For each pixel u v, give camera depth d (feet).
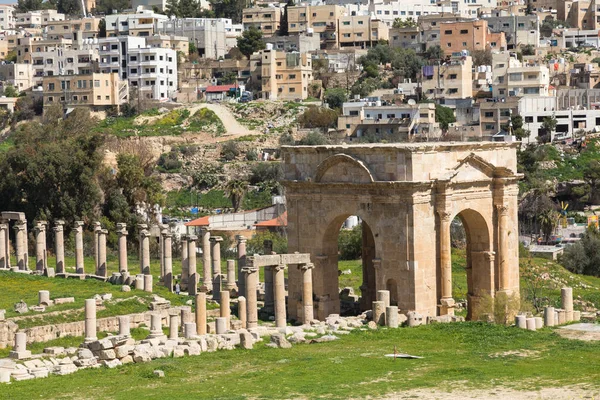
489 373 312.71
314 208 425.28
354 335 376.68
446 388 295.69
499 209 432.25
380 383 303.07
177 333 361.71
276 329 379.96
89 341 342.03
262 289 481.46
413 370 319.27
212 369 325.42
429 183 405.39
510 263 437.58
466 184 418.92
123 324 347.77
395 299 408.87
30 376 318.04
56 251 527.81
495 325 385.91
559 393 288.71
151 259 647.97
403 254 404.77
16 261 563.48
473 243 436.35
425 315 405.39
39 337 380.58
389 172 406.21
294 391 294.66
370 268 444.96
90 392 298.56
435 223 411.34
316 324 396.37
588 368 318.86
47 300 418.31
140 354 334.03
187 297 463.01
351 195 415.23
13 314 398.83
